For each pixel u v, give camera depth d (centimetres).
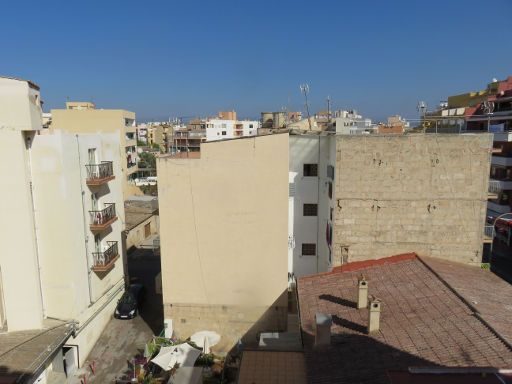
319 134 2658
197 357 2283
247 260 2559
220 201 2497
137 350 2656
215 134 10950
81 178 2584
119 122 7319
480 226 2206
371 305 1585
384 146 2186
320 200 2705
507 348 1289
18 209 2259
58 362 2375
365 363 1392
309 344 1620
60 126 7125
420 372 1068
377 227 2261
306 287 2177
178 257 2578
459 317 1548
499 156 5141
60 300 2455
